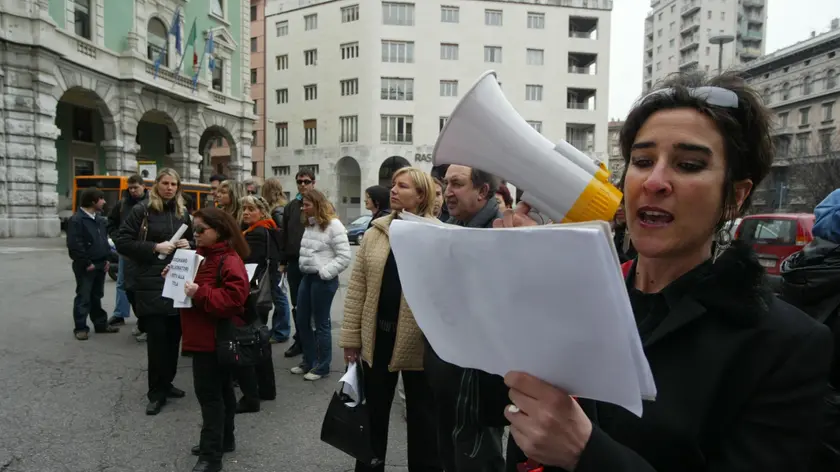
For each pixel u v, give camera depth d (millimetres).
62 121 23656
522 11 37344
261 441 3445
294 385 4469
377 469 2641
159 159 28594
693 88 950
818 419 837
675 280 993
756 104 943
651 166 954
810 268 1767
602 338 635
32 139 18094
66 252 14023
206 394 2980
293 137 40125
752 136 937
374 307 2637
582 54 38469
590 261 579
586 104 39312
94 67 20031
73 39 19125
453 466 1865
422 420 2625
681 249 941
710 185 904
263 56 42406
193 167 25766
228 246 3078
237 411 3863
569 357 687
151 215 4039
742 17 73500
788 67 47938
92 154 25188
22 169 17953
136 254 3803
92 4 20188
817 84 45156
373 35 36531
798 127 47094
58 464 3070
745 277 906
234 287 2902
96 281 5934
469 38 37031
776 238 8992
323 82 38656
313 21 39188
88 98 23156
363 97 36938
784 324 884
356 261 2787
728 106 909
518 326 705
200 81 25562
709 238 991
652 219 941
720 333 899
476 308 752
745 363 873
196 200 15961
